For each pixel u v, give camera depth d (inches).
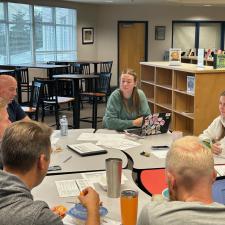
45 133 56.8
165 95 260.2
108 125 142.6
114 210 72.0
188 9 490.9
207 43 506.9
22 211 48.6
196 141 52.9
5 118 87.6
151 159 105.3
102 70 454.6
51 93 274.1
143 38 490.6
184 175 49.1
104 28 487.5
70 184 85.0
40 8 403.5
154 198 63.9
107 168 77.5
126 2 438.6
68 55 454.9
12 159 54.3
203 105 203.6
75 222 65.5
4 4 355.6
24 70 340.8
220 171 94.4
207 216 45.9
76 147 113.5
